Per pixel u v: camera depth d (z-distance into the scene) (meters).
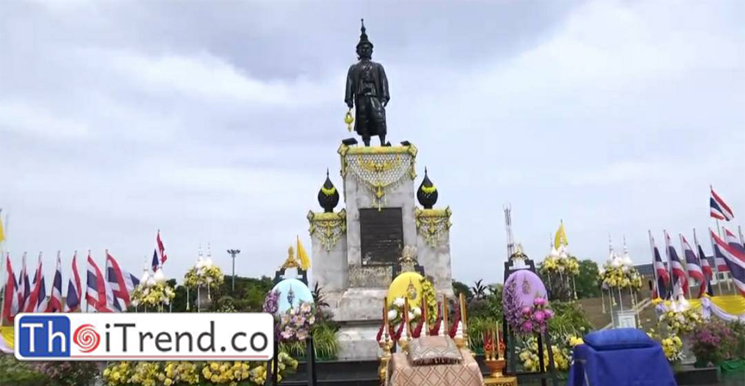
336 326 24.78
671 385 8.43
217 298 26.61
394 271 26.31
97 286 30.30
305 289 12.38
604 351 8.52
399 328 12.15
